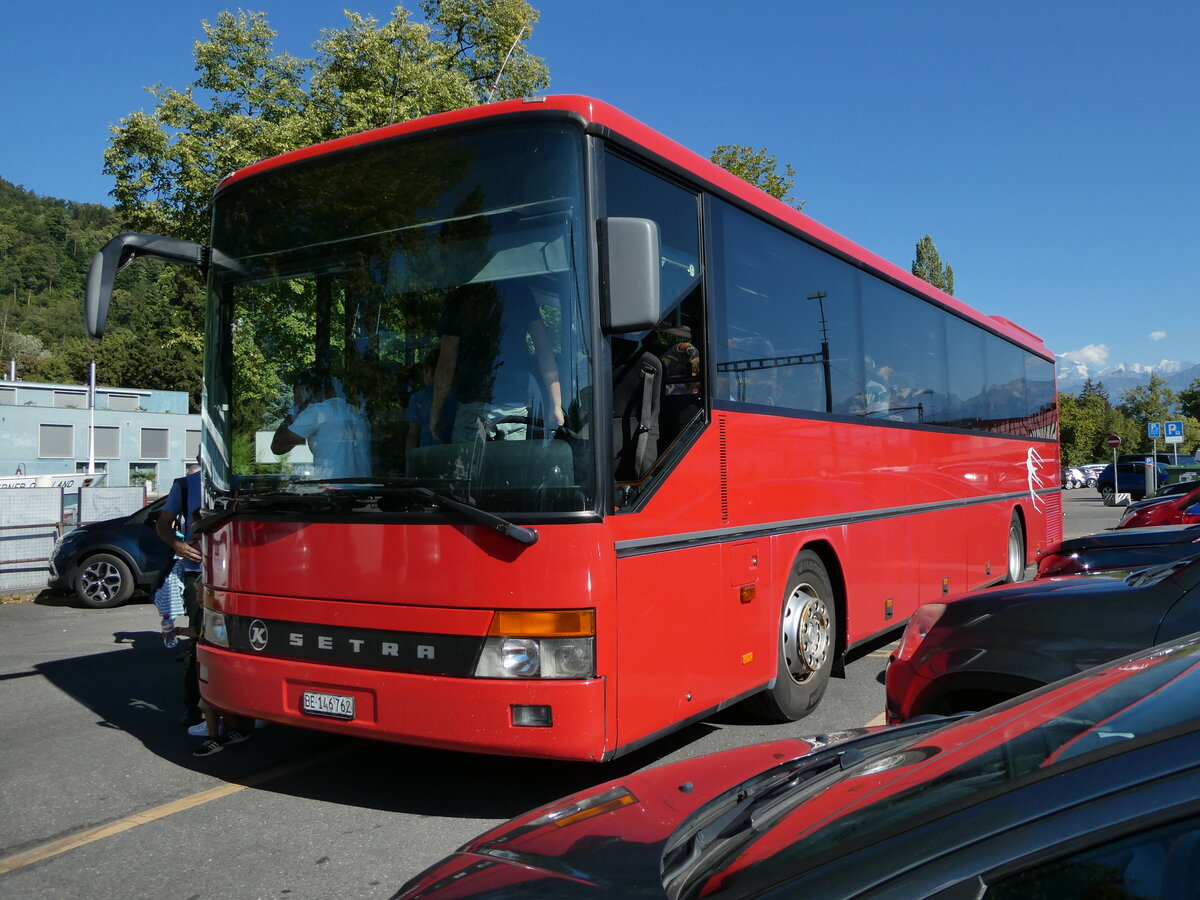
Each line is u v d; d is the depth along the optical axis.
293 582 4.77
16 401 47.75
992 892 1.36
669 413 4.95
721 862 1.78
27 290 167.88
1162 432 36.97
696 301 5.34
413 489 4.41
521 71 23.92
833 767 2.22
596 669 4.19
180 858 4.21
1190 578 3.95
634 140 4.84
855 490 7.21
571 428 4.27
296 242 5.12
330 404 4.84
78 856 4.25
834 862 1.53
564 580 4.18
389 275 4.81
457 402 4.50
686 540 4.93
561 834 2.24
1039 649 3.99
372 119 19.34
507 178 4.60
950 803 1.54
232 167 19.28
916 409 8.72
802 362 6.56
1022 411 12.51
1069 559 8.39
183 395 54.22
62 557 13.05
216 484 5.16
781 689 6.00
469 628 4.27
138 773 5.49
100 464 48.41
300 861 4.14
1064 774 1.47
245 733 6.02
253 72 20.84
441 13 23.12
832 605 6.73
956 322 10.05
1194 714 1.54
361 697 4.50
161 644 10.05
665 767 2.79
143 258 5.29
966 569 9.84
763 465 5.85
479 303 4.56
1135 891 1.29
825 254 7.12
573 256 4.39
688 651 4.89
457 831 4.48
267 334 5.13
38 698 7.52
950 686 4.15
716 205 5.64
